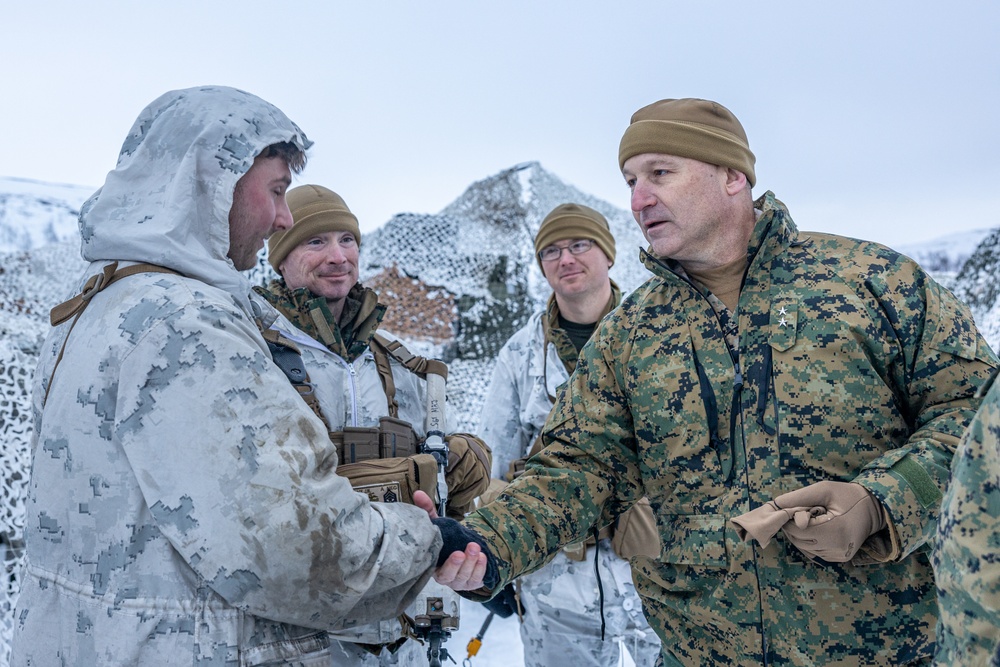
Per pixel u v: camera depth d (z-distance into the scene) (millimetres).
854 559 1630
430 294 5227
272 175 1660
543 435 2055
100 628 1346
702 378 1802
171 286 1430
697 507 1804
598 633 2902
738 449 1749
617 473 1996
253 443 1352
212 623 1344
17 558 3590
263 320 1797
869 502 1530
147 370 1358
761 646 1698
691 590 1821
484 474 2504
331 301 2490
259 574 1324
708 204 1816
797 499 1539
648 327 1919
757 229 1762
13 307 4039
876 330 1699
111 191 1547
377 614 1521
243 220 1635
